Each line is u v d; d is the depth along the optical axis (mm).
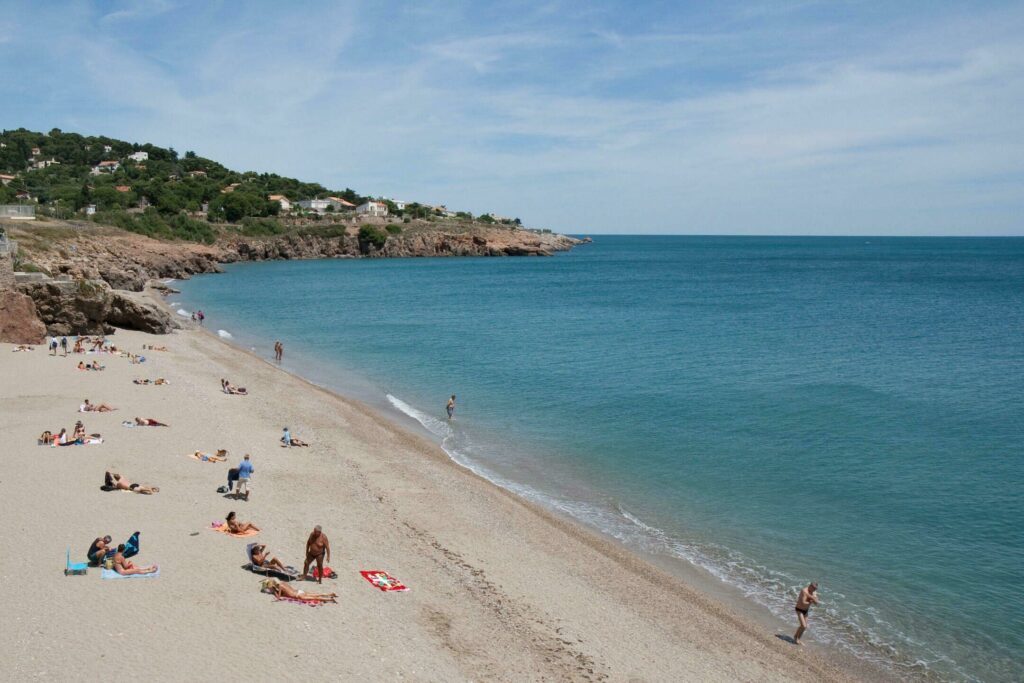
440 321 76375
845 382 45625
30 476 22828
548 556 20984
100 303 52344
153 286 98125
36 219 109312
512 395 42125
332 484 25094
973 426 35438
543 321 76812
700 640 17047
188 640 14359
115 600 15625
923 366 51219
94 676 12828
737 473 28953
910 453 31328
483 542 21484
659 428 35156
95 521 19750
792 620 18516
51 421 29469
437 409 38812
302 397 39031
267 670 13648
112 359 44062
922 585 20297
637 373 48688
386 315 81125
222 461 26156
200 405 34250
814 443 32750
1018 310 87250
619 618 17734
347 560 19109
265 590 16734
